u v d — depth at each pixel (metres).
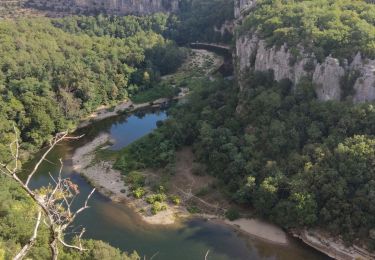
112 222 85.44
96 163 107.38
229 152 95.81
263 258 76.19
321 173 79.81
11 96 118.31
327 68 89.56
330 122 87.69
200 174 98.56
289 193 81.56
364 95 86.00
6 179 83.69
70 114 126.38
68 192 26.17
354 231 74.50
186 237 81.25
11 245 56.97
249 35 118.25
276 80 103.44
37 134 113.31
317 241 77.12
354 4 108.75
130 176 99.00
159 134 114.00
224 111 111.94
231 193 90.19
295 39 98.75
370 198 73.94
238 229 82.69
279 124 92.19
